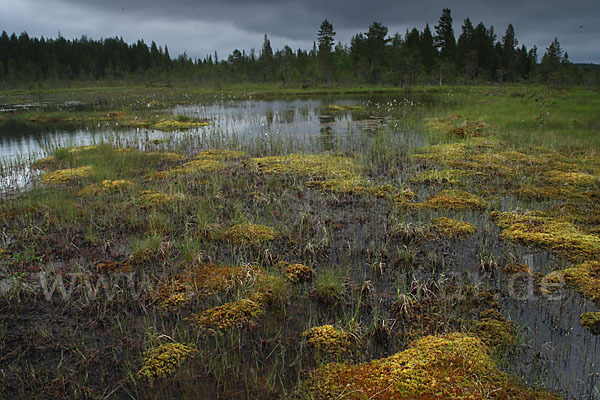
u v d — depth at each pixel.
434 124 19.52
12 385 4.08
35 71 83.19
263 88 64.19
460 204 8.79
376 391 3.88
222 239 7.26
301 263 6.48
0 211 8.58
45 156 14.38
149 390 4.02
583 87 55.03
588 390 3.90
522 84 64.31
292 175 11.22
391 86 64.75
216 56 106.38
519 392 3.85
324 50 67.31
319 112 28.09
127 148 15.23
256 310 5.24
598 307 5.24
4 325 5.02
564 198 9.10
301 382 4.07
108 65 96.19
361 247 7.00
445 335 4.66
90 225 7.68
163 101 40.78
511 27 78.88
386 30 68.50
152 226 7.70
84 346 4.64
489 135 16.31
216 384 4.08
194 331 4.88
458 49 76.88
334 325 4.96
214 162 12.61
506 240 7.15
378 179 10.91
